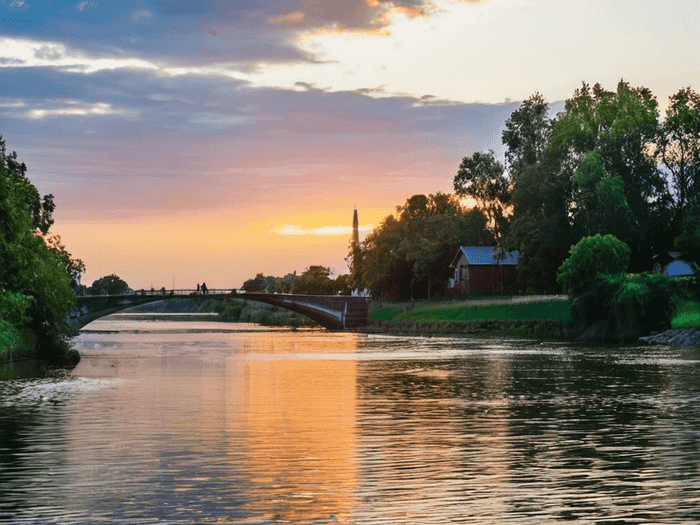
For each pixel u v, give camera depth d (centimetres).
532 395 4628
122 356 8894
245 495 2214
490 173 17950
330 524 1944
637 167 13475
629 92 14100
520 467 2561
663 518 1988
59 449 2884
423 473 2478
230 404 4244
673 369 6341
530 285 15200
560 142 14550
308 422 3556
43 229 10344
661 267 12850
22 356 7769
